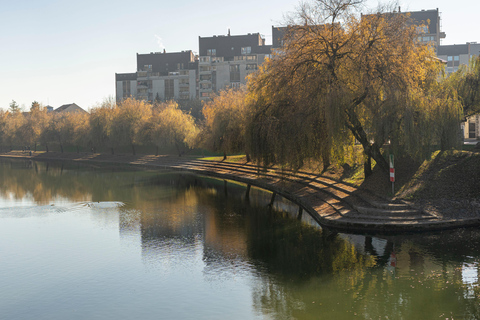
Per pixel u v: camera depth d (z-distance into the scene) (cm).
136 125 8138
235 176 4753
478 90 3180
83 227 2364
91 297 1369
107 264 1689
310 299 1295
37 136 10938
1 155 11606
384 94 2369
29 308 1297
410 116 2273
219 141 5538
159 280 1498
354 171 3170
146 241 2028
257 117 2848
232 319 1183
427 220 1997
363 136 2555
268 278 1486
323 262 1630
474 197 2189
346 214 2180
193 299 1329
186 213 2725
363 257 1659
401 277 1433
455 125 2448
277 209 2788
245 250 1828
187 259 1730
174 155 7912
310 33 2500
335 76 2416
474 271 1460
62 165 7731
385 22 2439
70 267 1664
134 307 1284
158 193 3712
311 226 2231
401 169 2677
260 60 13450
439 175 2408
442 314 1159
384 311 1188
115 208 2961
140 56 15200
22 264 1714
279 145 2595
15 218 2652
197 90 14700
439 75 2925
